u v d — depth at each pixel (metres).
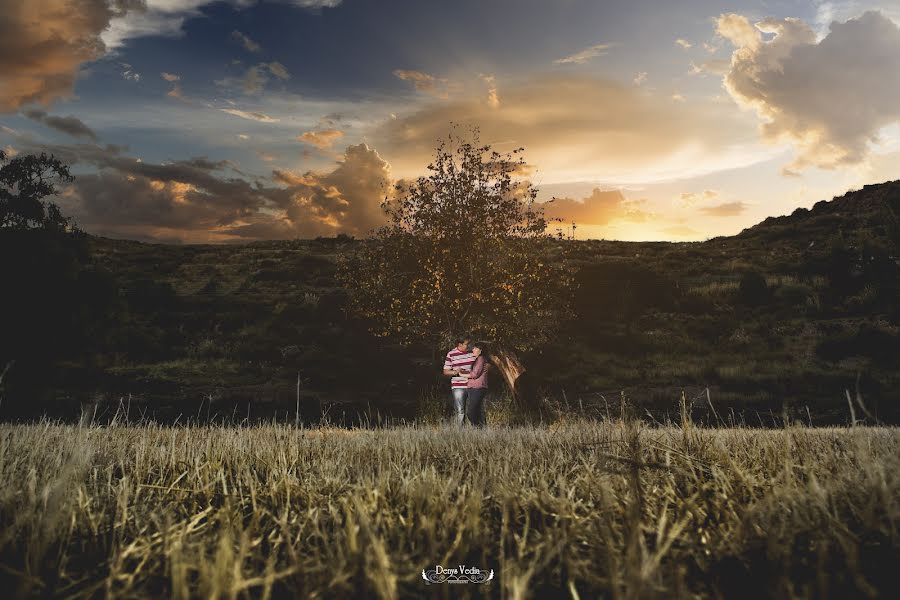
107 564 1.79
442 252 19.14
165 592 1.58
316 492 2.58
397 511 2.16
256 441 4.32
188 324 30.48
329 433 5.14
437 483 2.50
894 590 1.52
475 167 19.83
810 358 24.67
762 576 1.62
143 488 2.79
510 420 12.85
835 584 1.56
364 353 25.92
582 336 28.20
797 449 3.29
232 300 34.84
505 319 20.00
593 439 4.02
